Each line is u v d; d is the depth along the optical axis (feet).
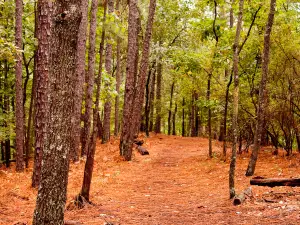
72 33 15.24
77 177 39.68
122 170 47.09
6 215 23.71
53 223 15.26
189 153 68.18
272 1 35.63
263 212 21.11
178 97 126.00
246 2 42.68
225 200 27.04
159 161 57.41
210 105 53.06
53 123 15.21
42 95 35.01
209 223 20.01
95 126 26.66
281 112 44.06
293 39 44.04
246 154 53.52
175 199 30.37
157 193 33.60
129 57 59.57
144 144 76.74
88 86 52.54
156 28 86.33
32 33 59.31
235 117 27.35
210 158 55.01
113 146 69.15
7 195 29.40
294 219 18.30
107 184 37.06
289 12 50.47
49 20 35.47
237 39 27.94
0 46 33.53
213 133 114.32
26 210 25.34
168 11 83.51
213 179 39.09
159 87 110.42
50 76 15.29
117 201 29.17
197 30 54.85
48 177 15.24
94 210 24.93
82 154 57.16
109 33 28.78
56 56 15.17
